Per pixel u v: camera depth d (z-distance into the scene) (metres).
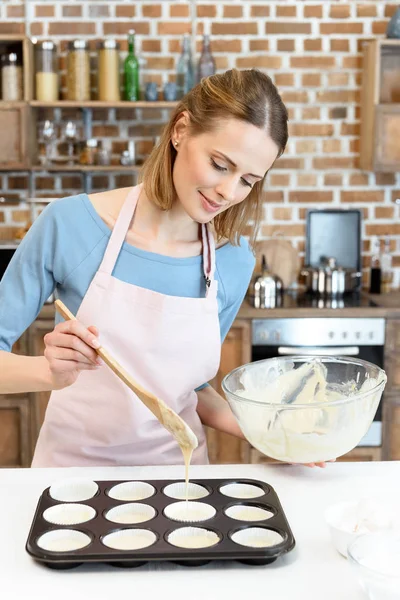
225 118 1.44
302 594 1.11
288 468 1.57
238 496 1.41
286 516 1.35
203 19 3.86
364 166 3.88
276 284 3.79
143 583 1.13
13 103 3.60
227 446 3.50
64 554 1.15
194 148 1.48
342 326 3.45
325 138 3.98
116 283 1.67
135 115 3.92
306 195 4.02
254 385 1.61
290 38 3.90
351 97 3.96
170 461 1.76
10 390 1.52
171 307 1.67
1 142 3.62
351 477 1.52
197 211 1.53
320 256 4.05
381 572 1.02
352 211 4.02
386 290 3.98
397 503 1.26
